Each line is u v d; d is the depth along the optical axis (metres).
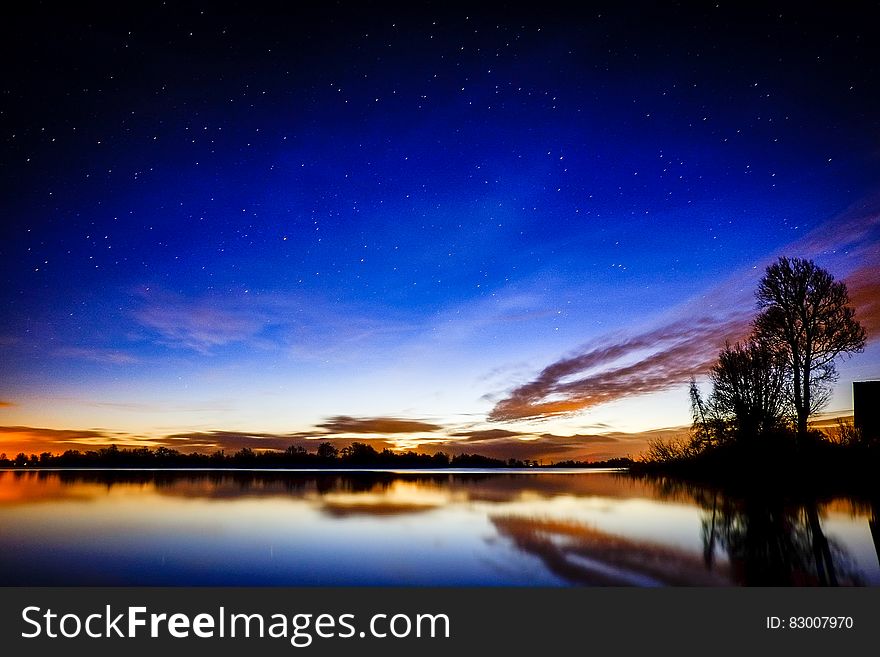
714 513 11.45
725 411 21.39
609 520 10.83
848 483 16.53
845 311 20.81
